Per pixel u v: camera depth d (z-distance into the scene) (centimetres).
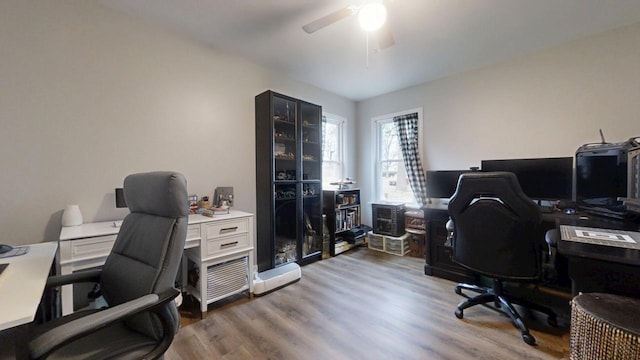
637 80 223
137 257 118
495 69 302
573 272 132
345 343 171
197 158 255
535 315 203
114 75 208
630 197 185
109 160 206
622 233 144
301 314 207
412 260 340
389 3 194
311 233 347
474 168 296
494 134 304
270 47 267
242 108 290
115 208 209
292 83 344
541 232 183
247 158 295
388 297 234
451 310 211
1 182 169
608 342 98
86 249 161
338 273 294
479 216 181
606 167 204
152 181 117
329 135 414
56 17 184
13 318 76
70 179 191
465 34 241
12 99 171
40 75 179
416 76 341
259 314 207
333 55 284
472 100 321
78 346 100
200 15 215
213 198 267
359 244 399
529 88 279
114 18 207
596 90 241
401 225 376
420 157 371
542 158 254
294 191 318
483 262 184
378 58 291
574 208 235
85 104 196
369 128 434
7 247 152
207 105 262
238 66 286
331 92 404
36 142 179
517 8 203
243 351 163
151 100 227
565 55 257
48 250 152
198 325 192
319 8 205
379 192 430
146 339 106
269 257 286
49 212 184
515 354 158
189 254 220
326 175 409
